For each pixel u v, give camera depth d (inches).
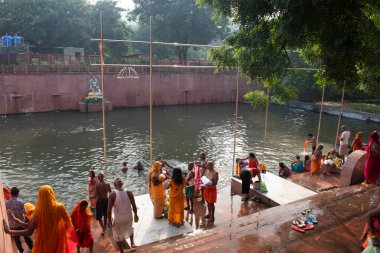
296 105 1748.3
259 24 260.1
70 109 1556.3
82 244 259.9
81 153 893.2
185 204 385.4
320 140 1047.6
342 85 260.4
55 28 1695.4
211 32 1903.3
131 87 1696.6
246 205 391.5
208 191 336.2
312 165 522.0
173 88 1812.3
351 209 261.4
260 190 403.9
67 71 1530.5
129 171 764.0
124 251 240.7
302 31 220.2
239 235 221.0
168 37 1931.6
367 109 1450.5
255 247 204.2
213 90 1924.2
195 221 342.0
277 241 211.8
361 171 380.2
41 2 1659.7
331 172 528.4
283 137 1091.3
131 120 1368.1
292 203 289.9
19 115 1409.9
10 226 257.0
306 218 241.8
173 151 926.4
